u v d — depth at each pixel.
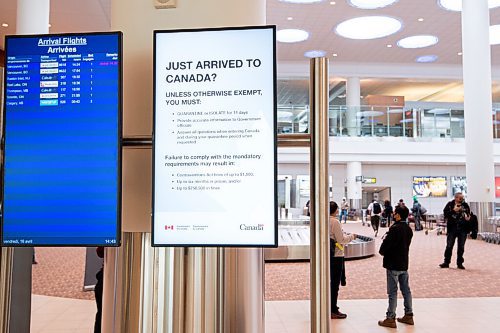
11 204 1.92
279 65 23.59
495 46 20.67
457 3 16.31
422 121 24.83
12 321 2.03
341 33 19.45
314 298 1.72
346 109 24.52
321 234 1.74
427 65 24.30
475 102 15.52
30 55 1.94
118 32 1.92
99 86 1.92
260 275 2.17
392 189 27.23
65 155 1.92
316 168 1.78
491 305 6.71
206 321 2.06
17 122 1.93
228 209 1.91
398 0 15.82
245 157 1.91
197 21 2.24
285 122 22.11
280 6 16.36
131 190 2.24
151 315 2.09
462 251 10.10
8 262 1.99
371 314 6.25
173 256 2.10
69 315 6.24
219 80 1.94
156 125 1.95
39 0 9.65
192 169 1.93
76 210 1.91
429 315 6.17
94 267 7.83
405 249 5.68
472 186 15.76
